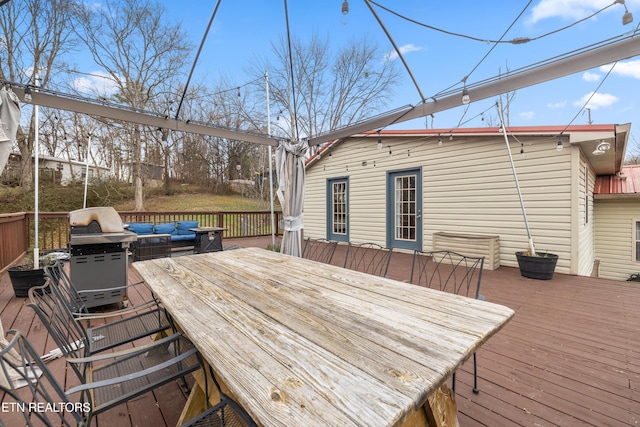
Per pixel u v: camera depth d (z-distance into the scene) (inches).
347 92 555.5
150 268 84.0
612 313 116.6
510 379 73.9
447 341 40.1
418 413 44.4
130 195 514.3
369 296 59.2
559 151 179.9
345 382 31.3
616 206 287.3
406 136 252.1
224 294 60.3
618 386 70.8
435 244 221.0
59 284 72.1
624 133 167.0
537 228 189.2
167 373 59.0
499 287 152.2
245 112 534.6
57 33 390.0
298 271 80.8
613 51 79.0
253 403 28.1
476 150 215.5
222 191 631.8
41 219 257.3
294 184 174.9
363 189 291.3
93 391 49.7
